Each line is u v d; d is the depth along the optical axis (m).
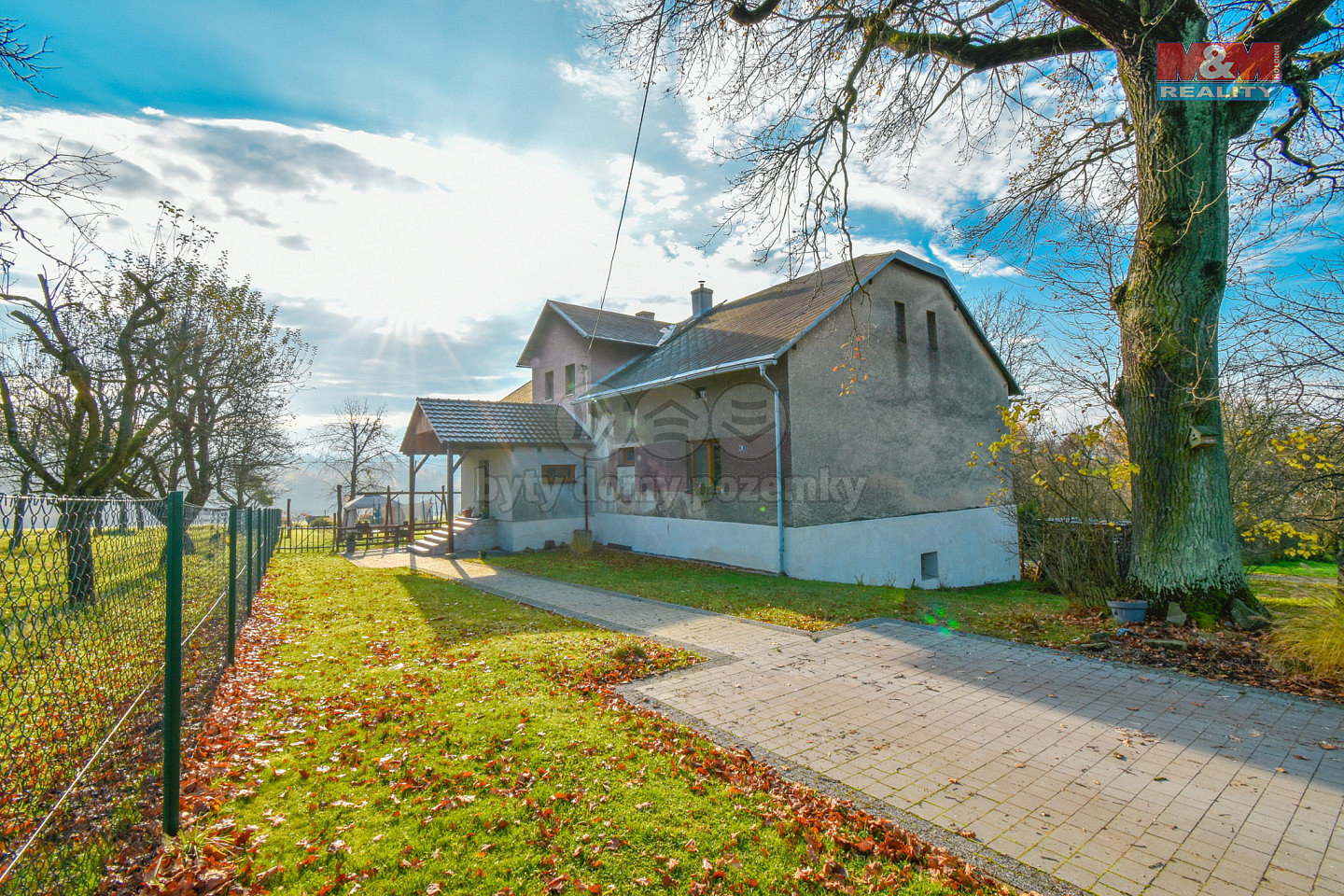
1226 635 6.79
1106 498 10.80
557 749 4.29
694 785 3.84
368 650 7.00
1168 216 7.45
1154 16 7.37
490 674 5.99
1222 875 2.99
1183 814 3.55
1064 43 8.50
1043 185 10.22
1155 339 7.60
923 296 15.84
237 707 5.12
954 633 7.80
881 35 8.42
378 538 22.31
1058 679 5.98
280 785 3.84
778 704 5.34
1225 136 7.68
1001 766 4.16
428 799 3.67
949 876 3.01
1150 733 4.68
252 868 3.04
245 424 17.36
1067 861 3.12
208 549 5.69
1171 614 7.29
